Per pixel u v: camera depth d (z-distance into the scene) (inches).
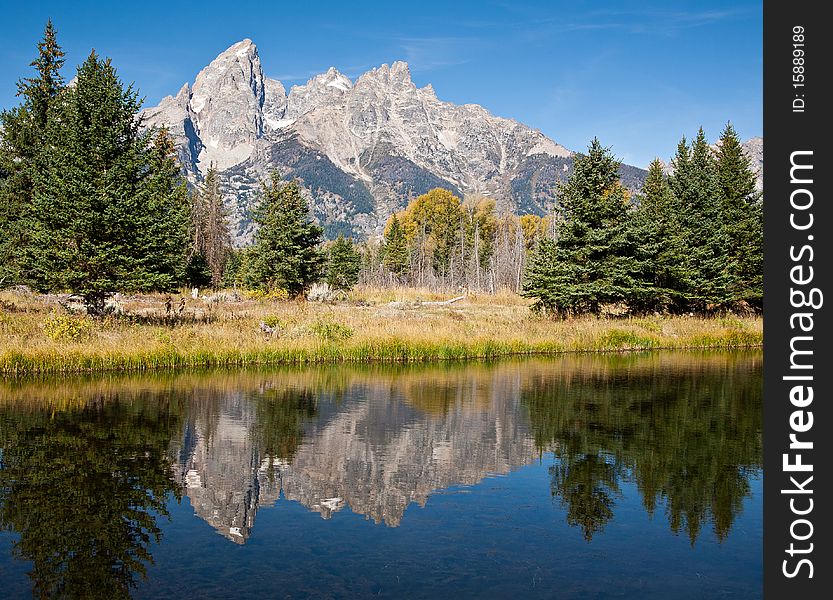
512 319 1375.5
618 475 386.9
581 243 1405.0
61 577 240.8
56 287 943.0
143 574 243.9
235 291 1860.2
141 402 593.0
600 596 229.8
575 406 604.4
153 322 1006.4
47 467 385.7
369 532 291.3
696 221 1572.3
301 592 228.4
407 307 1610.5
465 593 229.3
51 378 709.9
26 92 1189.1
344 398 634.8
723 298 1579.7
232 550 268.8
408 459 416.8
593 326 1255.5
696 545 280.8
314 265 1718.8
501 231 4020.7
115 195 904.9
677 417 558.6
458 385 724.0
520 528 298.8
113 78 985.5
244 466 394.3
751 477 383.6
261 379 748.0
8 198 1148.5
